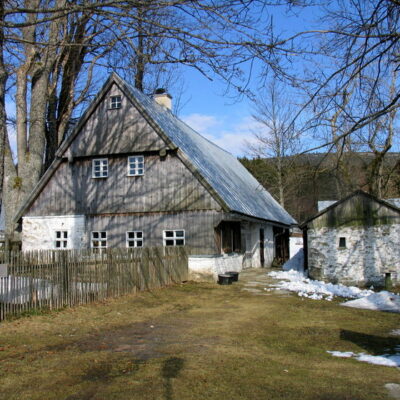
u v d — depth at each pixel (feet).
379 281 60.18
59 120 80.33
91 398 17.90
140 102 66.90
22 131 65.31
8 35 35.17
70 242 68.95
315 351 26.14
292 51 26.30
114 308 40.16
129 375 20.85
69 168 70.49
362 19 24.16
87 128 69.51
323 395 18.34
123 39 34.22
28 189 64.18
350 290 54.34
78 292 40.14
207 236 62.49
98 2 29.04
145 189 66.18
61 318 34.47
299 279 66.03
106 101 68.90
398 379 20.58
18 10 29.25
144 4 28.45
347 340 29.09
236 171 105.29
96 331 31.07
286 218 114.01
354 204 62.49
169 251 58.18
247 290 55.47
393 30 23.80
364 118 24.64
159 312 39.52
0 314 31.94
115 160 68.39
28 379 20.18
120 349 26.00
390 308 41.27
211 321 35.65
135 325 33.60
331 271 62.90
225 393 18.51
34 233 70.64
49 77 73.67
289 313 39.45
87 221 68.59
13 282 33.47
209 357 24.21
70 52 75.25
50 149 79.05
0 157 33.73
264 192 119.14
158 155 66.08
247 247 82.17
